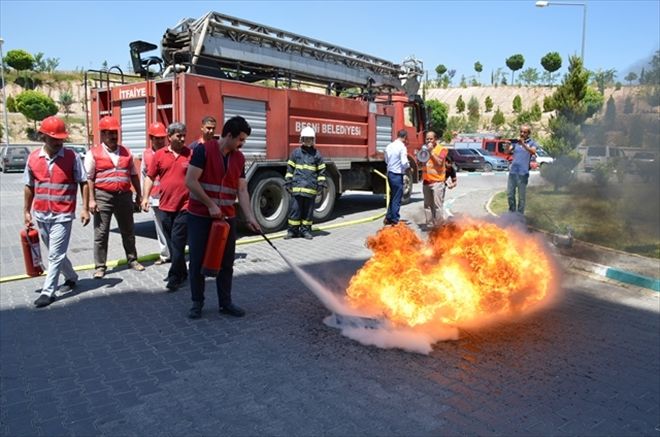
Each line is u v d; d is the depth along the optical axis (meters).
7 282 6.35
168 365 4.00
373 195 16.66
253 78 10.59
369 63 12.78
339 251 8.21
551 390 3.67
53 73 63.56
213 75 9.52
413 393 3.57
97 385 3.67
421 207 13.63
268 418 3.23
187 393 3.55
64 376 3.81
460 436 3.06
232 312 5.12
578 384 3.78
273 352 4.24
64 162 5.43
